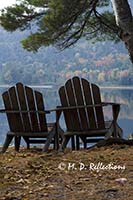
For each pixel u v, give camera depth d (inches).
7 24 437.7
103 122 250.7
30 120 258.8
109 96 1919.3
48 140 251.3
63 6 400.8
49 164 186.5
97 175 165.0
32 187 149.2
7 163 192.7
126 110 1054.4
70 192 141.3
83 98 250.4
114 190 141.9
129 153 208.4
